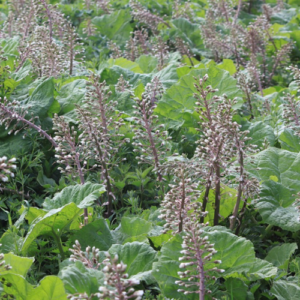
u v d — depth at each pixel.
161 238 3.86
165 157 4.74
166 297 3.29
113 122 4.66
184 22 10.43
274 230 4.58
